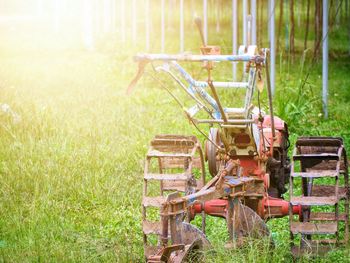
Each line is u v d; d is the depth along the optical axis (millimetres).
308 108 21453
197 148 13023
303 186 12711
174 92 23656
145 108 21422
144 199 11875
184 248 10641
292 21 29312
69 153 16906
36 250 12312
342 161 12734
